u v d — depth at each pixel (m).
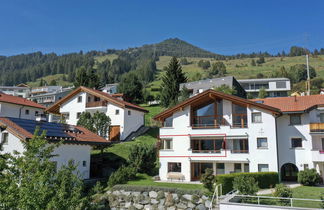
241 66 180.75
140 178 33.59
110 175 32.22
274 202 19.84
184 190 25.53
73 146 31.77
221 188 24.45
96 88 85.19
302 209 16.77
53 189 13.81
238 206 18.42
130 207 26.95
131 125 52.19
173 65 79.62
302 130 33.47
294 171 34.25
